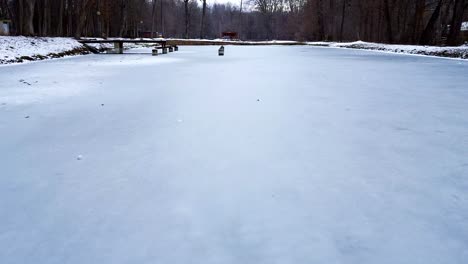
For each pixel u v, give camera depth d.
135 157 4.06
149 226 2.67
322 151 4.25
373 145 4.48
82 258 2.31
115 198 3.11
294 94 8.05
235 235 2.55
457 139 4.74
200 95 7.82
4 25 28.73
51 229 2.66
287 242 2.46
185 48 37.69
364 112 6.29
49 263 2.27
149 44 40.78
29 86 9.23
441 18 41.47
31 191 3.26
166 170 3.69
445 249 2.38
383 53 28.62
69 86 9.23
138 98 7.52
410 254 2.33
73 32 40.88
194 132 5.00
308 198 3.08
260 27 89.88
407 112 6.32
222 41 51.31
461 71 13.72
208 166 3.79
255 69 13.96
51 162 3.94
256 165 3.81
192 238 2.51
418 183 3.39
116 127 5.29
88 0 32.28
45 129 5.21
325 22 59.47
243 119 5.71
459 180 3.46
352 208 2.92
